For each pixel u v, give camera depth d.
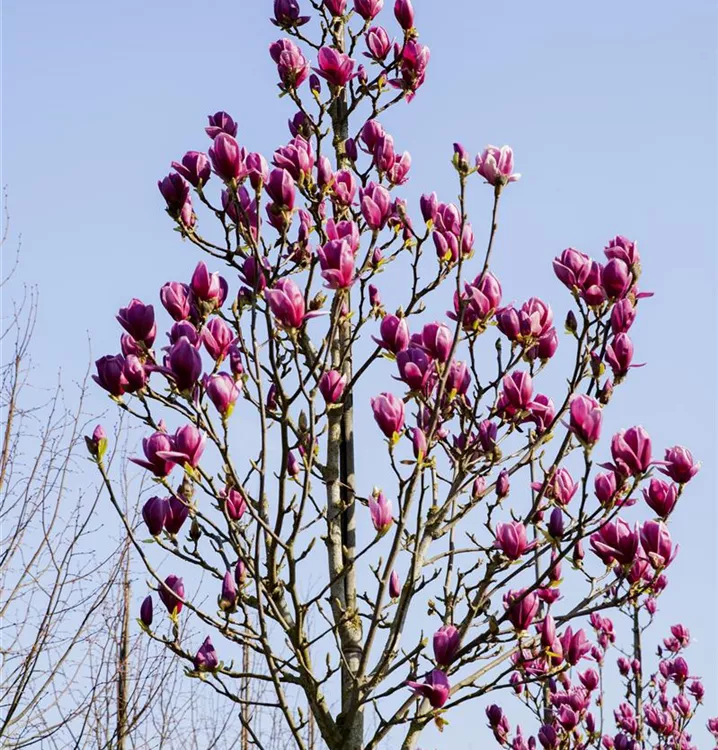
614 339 4.30
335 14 5.61
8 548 7.96
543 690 5.93
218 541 4.25
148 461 3.93
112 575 8.25
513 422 4.45
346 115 5.48
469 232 4.61
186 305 4.27
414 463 4.07
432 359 4.20
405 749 4.18
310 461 3.95
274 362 4.00
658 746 8.62
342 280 3.96
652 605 8.52
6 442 8.19
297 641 4.10
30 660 7.73
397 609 4.18
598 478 4.19
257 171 4.20
